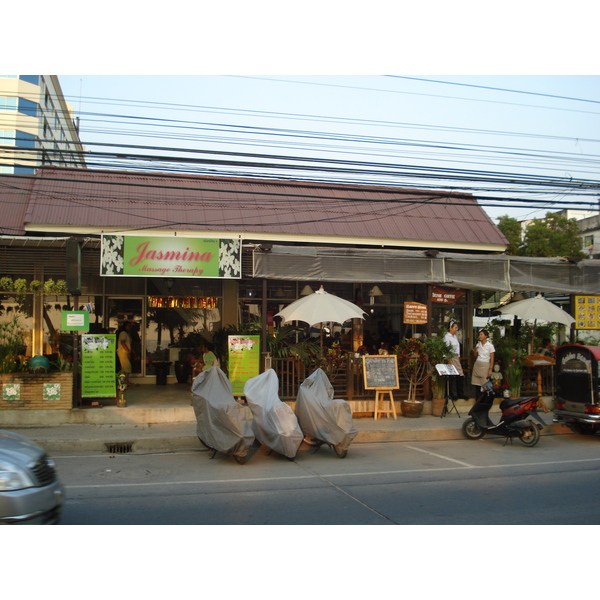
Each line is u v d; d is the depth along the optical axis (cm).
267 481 838
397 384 1356
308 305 1290
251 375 1327
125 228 1444
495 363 1512
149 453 1068
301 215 1655
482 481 837
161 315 1675
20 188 1509
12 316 1526
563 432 1318
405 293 1636
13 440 604
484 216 1852
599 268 1555
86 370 1252
